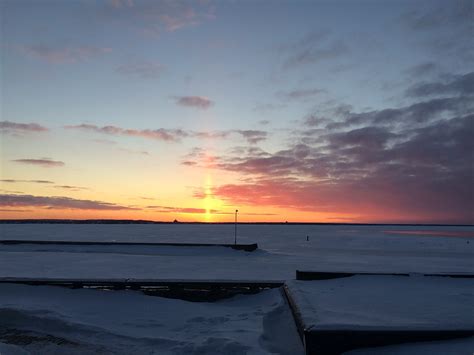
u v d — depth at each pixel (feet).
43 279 36.37
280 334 24.85
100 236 211.61
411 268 72.18
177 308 31.55
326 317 21.44
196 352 21.85
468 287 31.09
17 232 280.10
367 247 141.28
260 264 75.31
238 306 33.60
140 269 65.46
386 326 19.29
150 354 22.00
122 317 29.22
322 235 267.39
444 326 19.30
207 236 221.66
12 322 27.35
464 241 192.24
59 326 26.40
